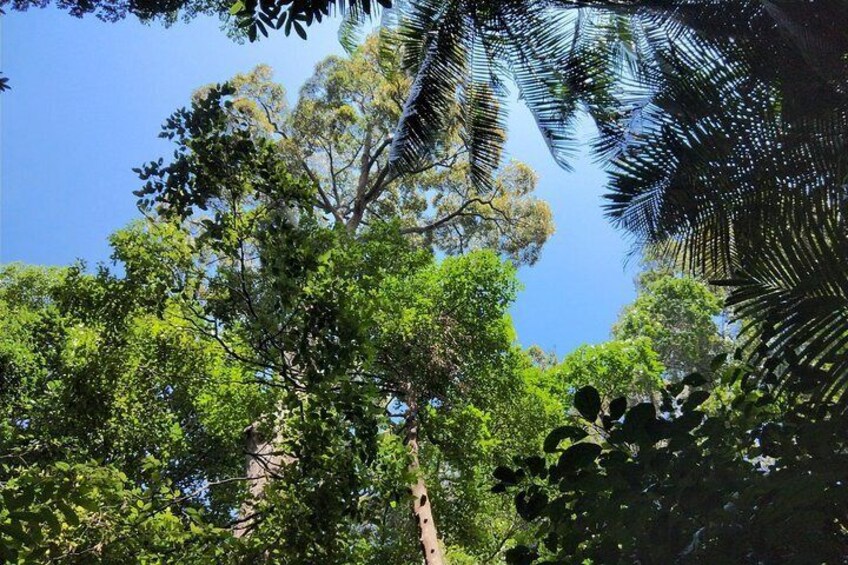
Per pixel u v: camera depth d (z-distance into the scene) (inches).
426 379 357.1
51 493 136.6
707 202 200.2
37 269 606.2
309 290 233.6
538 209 785.6
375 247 375.9
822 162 176.1
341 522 224.2
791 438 103.7
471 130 393.1
